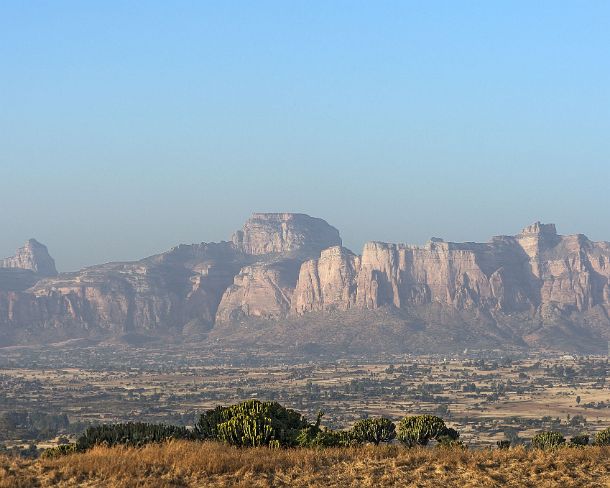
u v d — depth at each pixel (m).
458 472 53.59
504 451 59.00
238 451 57.38
